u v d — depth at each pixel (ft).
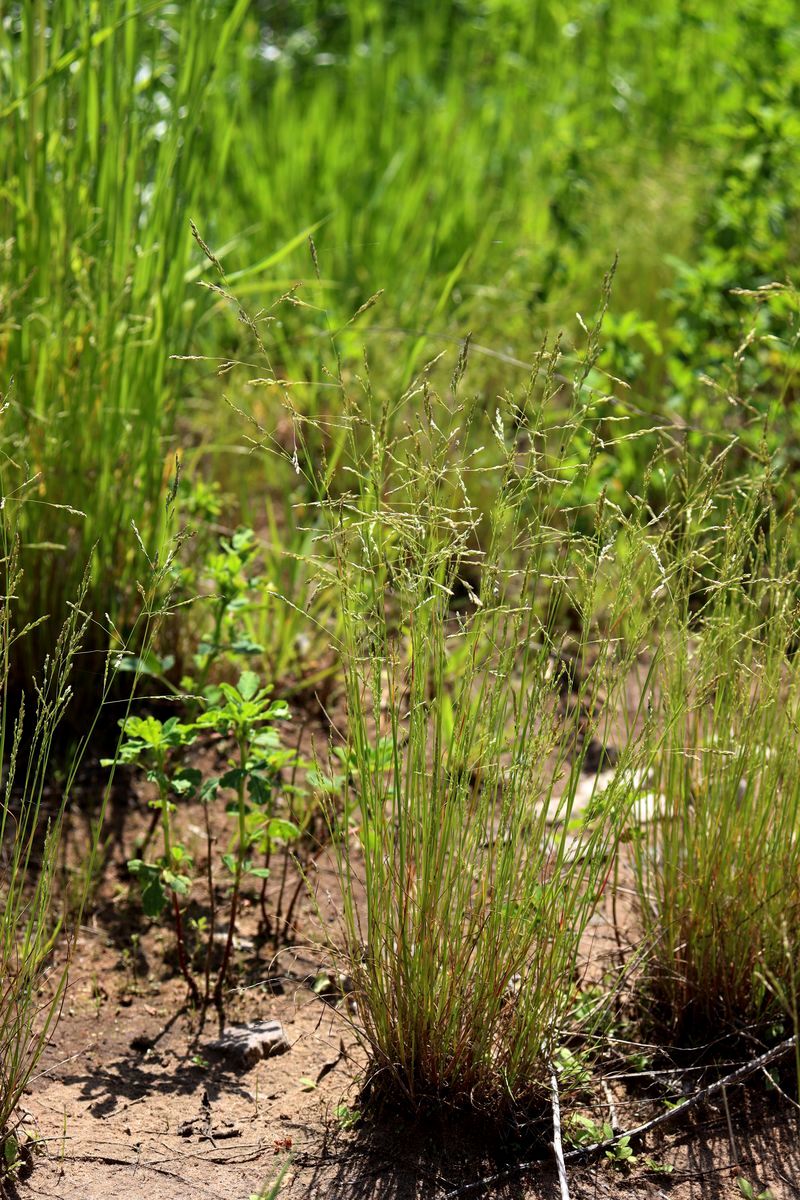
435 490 8.62
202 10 12.67
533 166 23.40
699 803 9.14
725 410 14.97
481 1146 8.28
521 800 8.14
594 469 14.51
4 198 12.48
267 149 22.65
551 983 8.22
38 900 9.05
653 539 9.05
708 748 9.17
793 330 9.93
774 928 8.79
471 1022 8.22
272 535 13.94
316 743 12.71
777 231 17.54
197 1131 8.32
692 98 26.63
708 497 9.37
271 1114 8.51
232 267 19.49
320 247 19.97
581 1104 8.57
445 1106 8.39
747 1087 8.81
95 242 12.77
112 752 12.24
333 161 22.82
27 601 11.97
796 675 9.07
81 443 12.10
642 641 9.32
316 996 9.66
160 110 15.75
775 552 9.43
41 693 8.14
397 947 8.32
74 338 12.49
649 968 9.55
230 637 11.76
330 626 13.83
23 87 12.77
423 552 8.59
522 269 19.07
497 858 8.29
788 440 14.80
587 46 30.30
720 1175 8.10
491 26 30.40
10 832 10.94
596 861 8.36
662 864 9.64
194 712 12.07
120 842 11.15
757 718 9.05
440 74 29.63
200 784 10.73
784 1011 9.04
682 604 10.57
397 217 21.21
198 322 13.34
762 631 10.56
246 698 9.79
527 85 27.78
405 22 30.78
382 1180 7.97
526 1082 8.39
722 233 17.47
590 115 26.16
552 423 15.98
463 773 8.20
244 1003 9.57
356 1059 9.00
